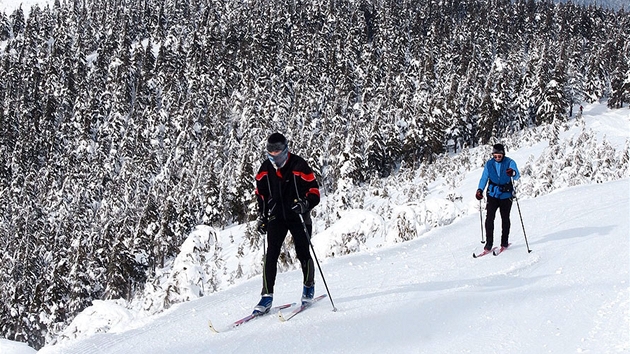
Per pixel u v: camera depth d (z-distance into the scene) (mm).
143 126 94375
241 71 113688
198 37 131125
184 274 8602
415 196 45375
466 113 74562
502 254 7949
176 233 53625
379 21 142000
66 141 100312
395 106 87000
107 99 108812
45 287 42656
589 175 33156
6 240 69000
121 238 47375
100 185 81312
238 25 139125
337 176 60031
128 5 164250
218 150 77438
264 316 4949
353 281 6500
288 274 7301
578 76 89375
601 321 4672
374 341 4301
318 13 142875
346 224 10086
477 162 57531
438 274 6715
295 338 4301
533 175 37094
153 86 113938
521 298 5527
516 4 147500
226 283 9984
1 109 113375
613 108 83688
